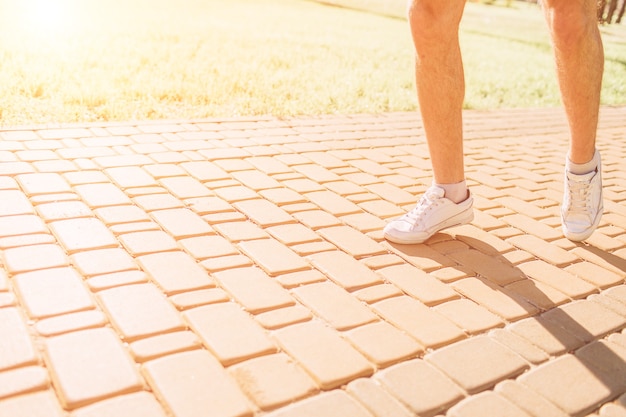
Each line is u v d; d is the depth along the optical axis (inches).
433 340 72.7
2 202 100.7
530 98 289.6
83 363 62.6
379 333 73.4
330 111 206.4
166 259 86.7
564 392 65.2
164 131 157.8
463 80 90.7
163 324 70.7
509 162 161.6
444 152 95.6
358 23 597.0
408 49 412.8
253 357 66.6
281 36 406.9
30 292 74.7
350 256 93.8
